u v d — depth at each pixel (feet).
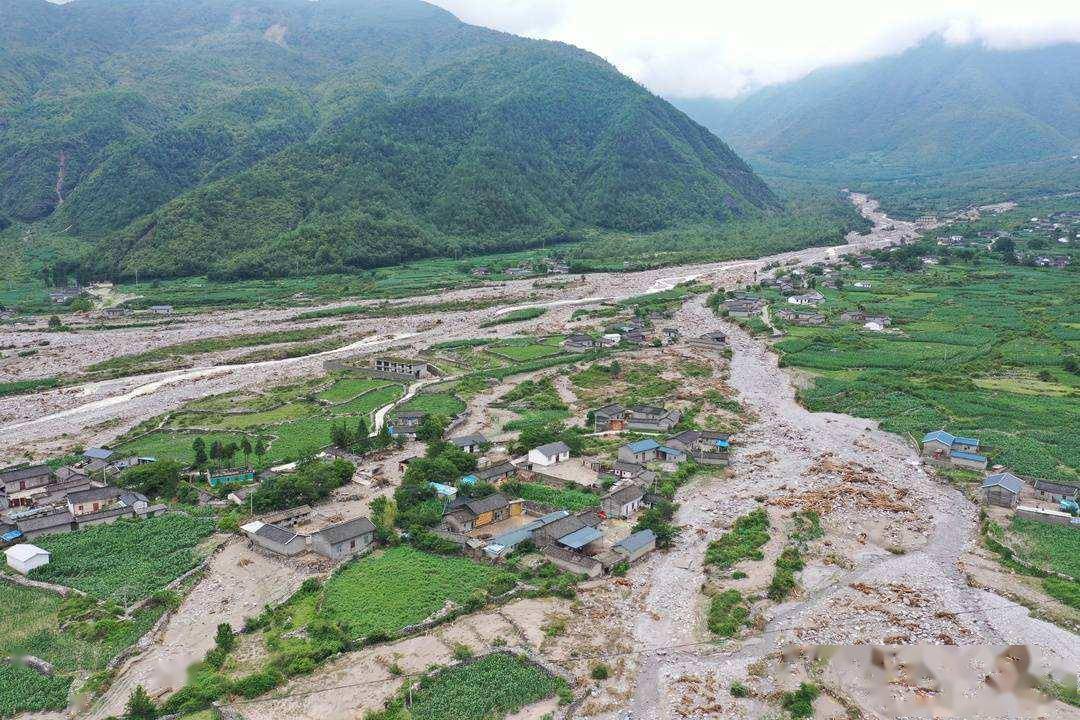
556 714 187.62
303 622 228.63
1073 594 242.78
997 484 317.83
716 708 190.80
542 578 255.50
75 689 198.90
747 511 311.47
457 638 219.61
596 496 322.34
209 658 209.67
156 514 312.50
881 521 302.86
